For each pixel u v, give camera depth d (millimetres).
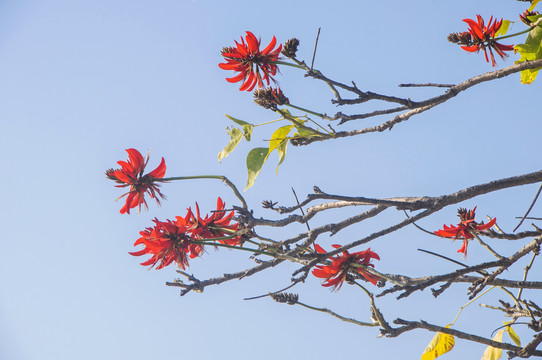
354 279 2391
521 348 2426
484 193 2322
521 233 2391
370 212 2426
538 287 2402
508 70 2428
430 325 2404
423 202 2303
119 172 2475
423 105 2398
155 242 2412
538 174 2324
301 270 2283
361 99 2357
